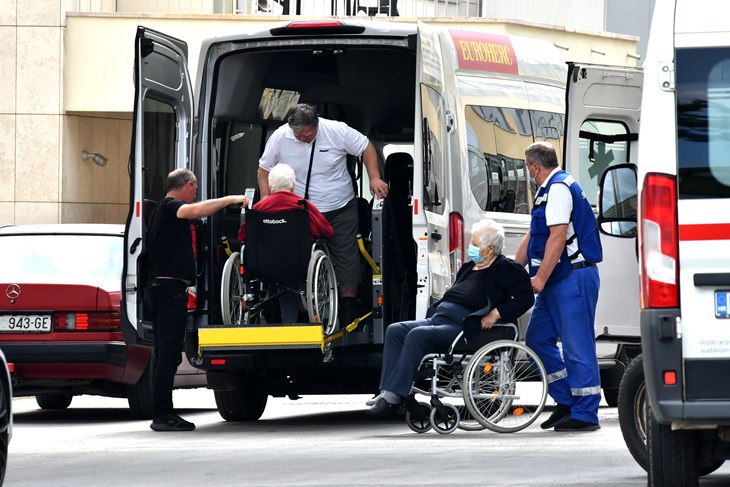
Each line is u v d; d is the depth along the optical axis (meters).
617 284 45.88
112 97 76.12
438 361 40.25
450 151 42.97
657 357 24.25
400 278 42.78
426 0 77.12
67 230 50.38
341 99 47.69
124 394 48.34
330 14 76.56
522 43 49.16
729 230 24.22
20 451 38.12
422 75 40.81
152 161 42.00
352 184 43.12
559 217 39.41
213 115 44.00
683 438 25.53
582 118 44.47
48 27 76.19
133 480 31.20
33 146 76.56
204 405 56.84
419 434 40.44
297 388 46.06
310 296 40.06
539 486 28.98
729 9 24.59
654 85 24.72
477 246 40.16
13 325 46.53
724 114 24.45
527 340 40.91
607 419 44.78
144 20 75.44
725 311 24.14
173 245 42.03
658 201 24.44
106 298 46.47
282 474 31.58
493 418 40.12
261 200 40.91
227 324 41.12
